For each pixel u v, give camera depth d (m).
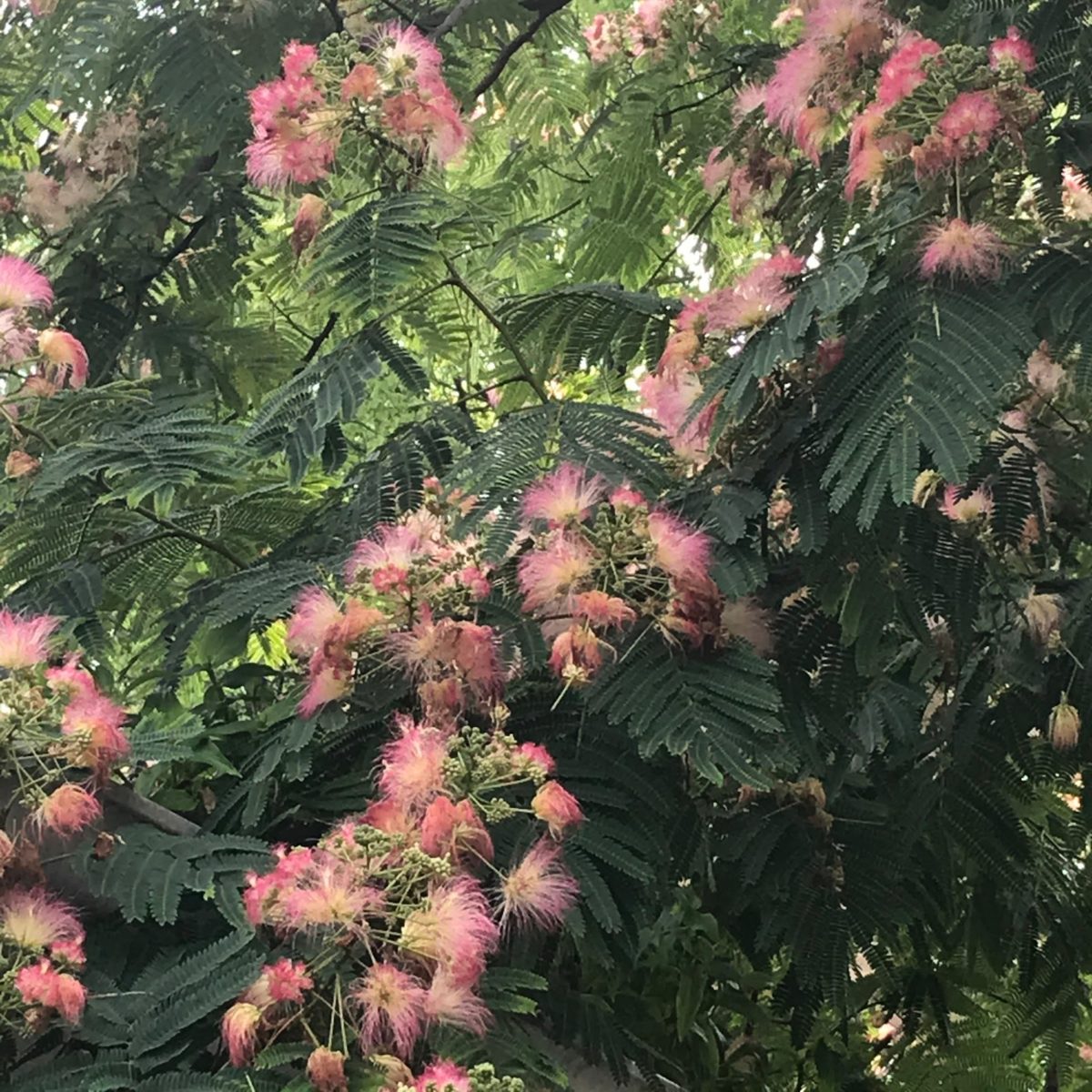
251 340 4.14
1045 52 2.80
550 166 4.51
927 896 2.72
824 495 2.32
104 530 2.78
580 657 2.10
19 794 1.92
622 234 4.11
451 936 1.78
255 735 2.42
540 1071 1.90
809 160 3.04
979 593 2.51
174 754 2.16
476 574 2.17
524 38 4.35
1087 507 2.85
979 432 2.13
